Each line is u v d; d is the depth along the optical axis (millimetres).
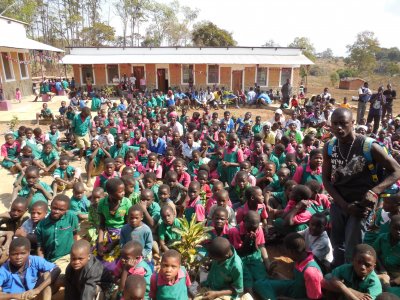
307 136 7969
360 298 3219
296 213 4707
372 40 53594
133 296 3074
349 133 3344
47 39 46812
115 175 6230
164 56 25094
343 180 3510
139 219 4219
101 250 4434
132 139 9016
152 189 5863
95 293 3543
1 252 4273
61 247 4535
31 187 5641
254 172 6949
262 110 20312
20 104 19000
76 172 7152
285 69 25266
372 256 3201
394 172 3236
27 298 3541
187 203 5555
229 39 40281
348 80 37500
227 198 4867
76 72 24750
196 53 25844
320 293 3518
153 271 4199
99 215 4707
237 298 3820
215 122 10969
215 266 3881
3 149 8391
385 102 14234
